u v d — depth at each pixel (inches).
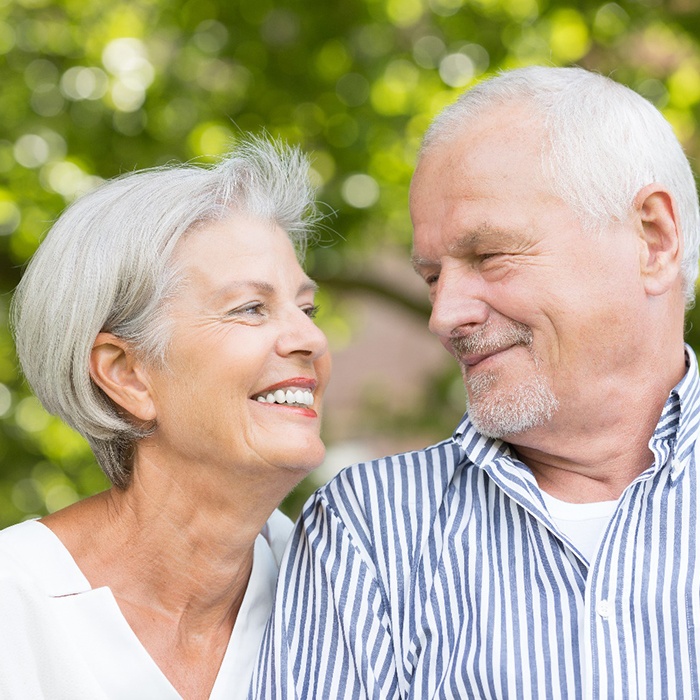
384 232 528.7
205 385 174.1
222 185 180.2
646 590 168.7
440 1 500.1
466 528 185.6
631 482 182.2
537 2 487.8
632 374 180.1
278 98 497.0
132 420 180.5
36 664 170.2
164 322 174.6
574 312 176.2
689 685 164.6
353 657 180.5
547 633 171.9
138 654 172.7
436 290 192.5
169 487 179.8
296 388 179.9
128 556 181.6
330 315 563.5
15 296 186.2
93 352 178.4
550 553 177.2
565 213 176.7
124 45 488.1
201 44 493.0
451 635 179.2
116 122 482.0
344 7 494.9
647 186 179.2
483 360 183.0
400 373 894.4
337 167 501.7
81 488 540.7
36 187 483.2
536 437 182.5
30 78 483.8
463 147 183.2
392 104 506.0
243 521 180.5
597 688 164.9
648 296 181.0
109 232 175.8
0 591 170.2
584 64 488.1
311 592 188.4
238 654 185.5
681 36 474.3
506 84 186.5
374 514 190.7
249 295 175.5
